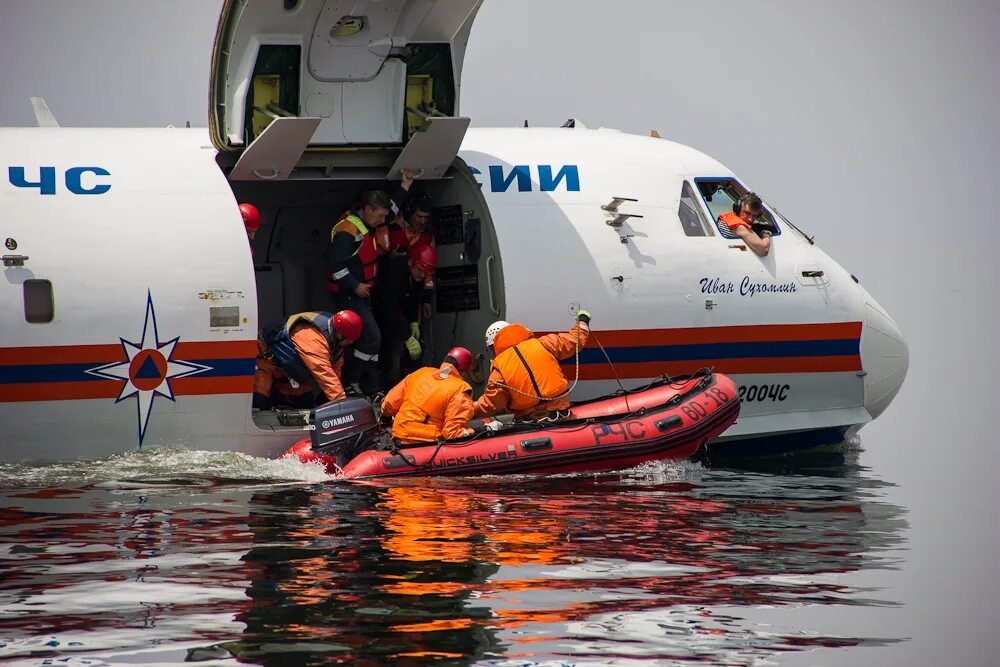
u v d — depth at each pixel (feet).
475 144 162.30
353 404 135.85
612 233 156.76
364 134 151.02
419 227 160.66
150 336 136.36
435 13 146.61
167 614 83.71
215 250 139.64
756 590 92.73
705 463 155.33
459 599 88.02
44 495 121.70
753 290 161.07
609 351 154.40
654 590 91.56
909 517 122.93
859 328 166.91
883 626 84.94
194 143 149.89
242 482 129.29
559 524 111.65
